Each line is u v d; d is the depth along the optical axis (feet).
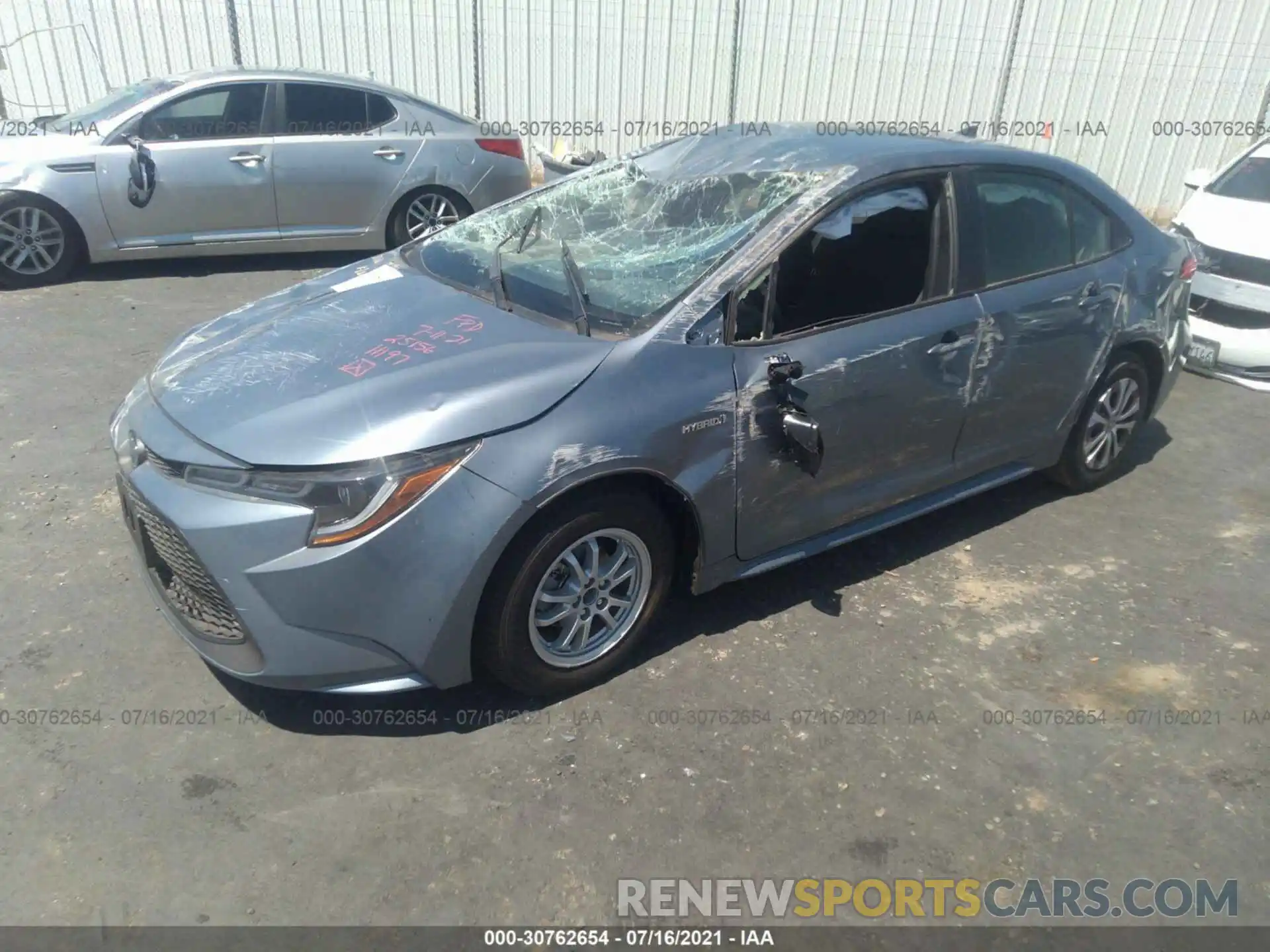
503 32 35.65
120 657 10.53
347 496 8.63
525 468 9.00
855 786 9.25
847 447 11.34
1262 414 19.44
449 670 9.31
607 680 10.53
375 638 8.94
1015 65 39.52
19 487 13.88
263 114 24.39
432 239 13.46
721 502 10.38
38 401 16.75
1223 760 9.79
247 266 25.98
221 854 8.24
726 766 9.41
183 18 33.68
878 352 11.19
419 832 8.54
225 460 8.91
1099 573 13.14
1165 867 8.53
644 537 10.11
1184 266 15.25
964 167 12.30
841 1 37.32
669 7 36.37
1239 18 40.45
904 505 12.58
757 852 8.50
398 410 9.01
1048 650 11.42
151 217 23.62
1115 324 14.02
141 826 8.48
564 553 9.52
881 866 8.42
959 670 10.97
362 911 7.80
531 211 13.34
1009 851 8.63
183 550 8.98
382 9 34.60
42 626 10.94
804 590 12.40
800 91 38.68
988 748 9.82
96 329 20.47
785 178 11.55
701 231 11.34
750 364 10.36
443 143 26.21
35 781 8.88
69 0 32.91
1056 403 13.78
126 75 34.12
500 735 9.69
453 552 8.81
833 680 10.71
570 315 10.57
